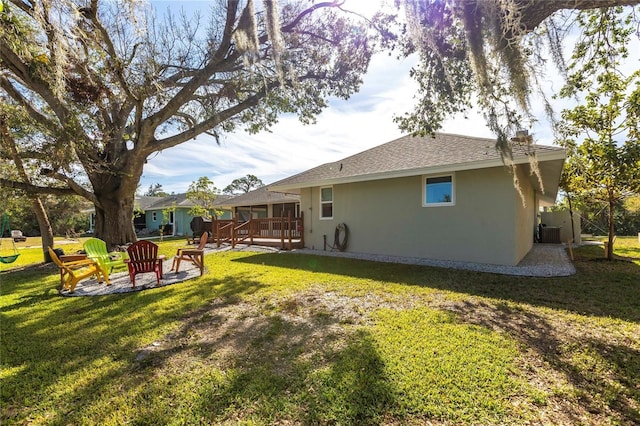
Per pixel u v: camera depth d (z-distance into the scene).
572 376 2.43
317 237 10.76
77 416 2.08
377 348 2.88
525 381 2.35
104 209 10.23
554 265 7.14
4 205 9.56
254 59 6.23
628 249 10.91
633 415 1.99
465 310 3.96
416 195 8.28
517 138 4.94
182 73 8.45
